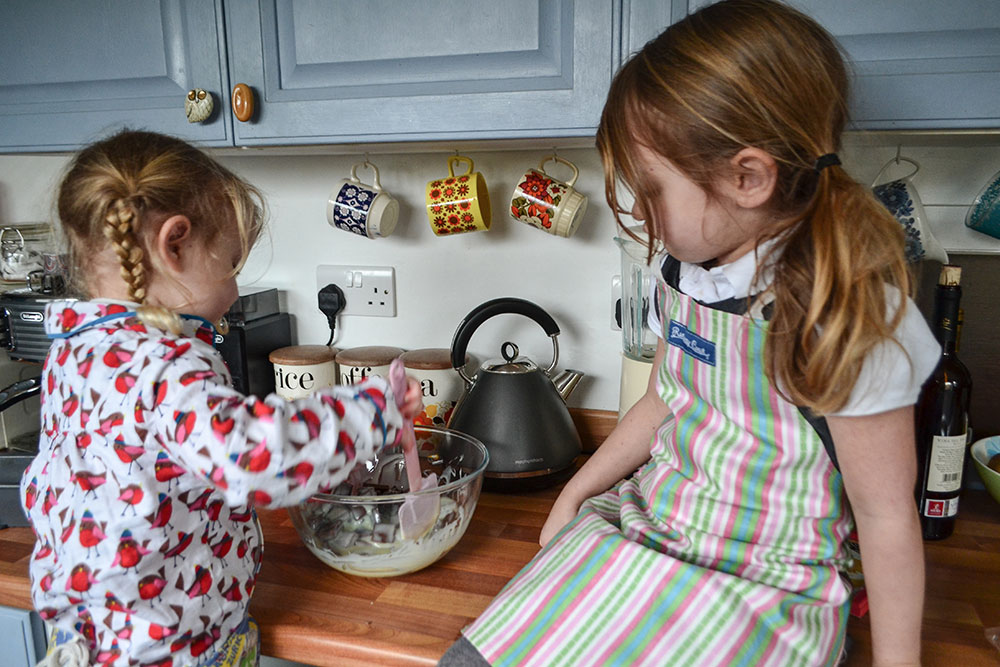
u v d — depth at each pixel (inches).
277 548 36.4
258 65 37.2
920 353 24.6
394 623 29.8
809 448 26.5
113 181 26.2
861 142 38.2
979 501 40.4
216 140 38.8
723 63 23.9
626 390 42.6
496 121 34.7
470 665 26.0
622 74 26.5
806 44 24.5
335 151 46.4
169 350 25.5
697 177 24.6
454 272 50.0
